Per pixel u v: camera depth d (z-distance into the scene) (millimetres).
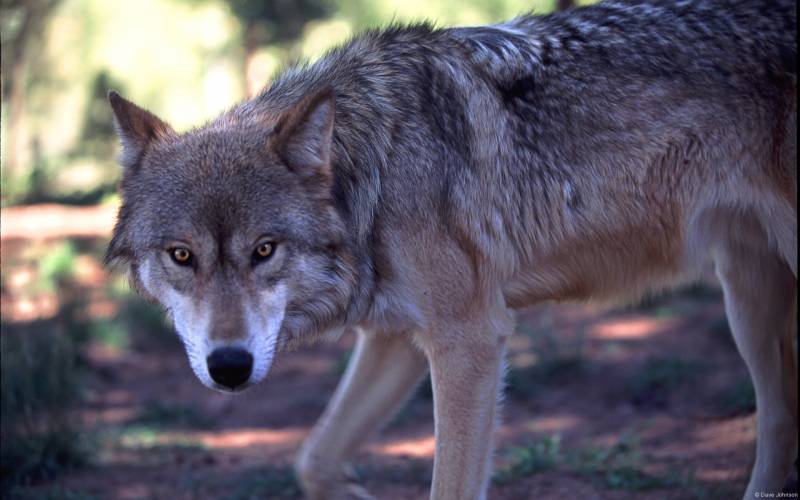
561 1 18047
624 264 8656
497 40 8508
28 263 27547
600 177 8305
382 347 8703
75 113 58594
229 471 12008
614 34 8492
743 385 12859
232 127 7969
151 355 18922
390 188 7918
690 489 10000
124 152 7934
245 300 7219
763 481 8945
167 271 7414
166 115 58656
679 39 8406
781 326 9023
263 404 15461
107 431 13430
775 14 8438
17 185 43719
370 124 8039
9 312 15938
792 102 8250
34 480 11516
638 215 8383
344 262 7742
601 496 10125
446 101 8203
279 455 12766
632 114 8273
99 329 19109
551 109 8320
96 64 55750
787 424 8953
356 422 8711
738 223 8602
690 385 14398
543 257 8438
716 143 8234
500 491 10523
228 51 57344
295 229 7430
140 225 7594
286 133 7461
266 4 49094
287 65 9094
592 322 19219
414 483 11227
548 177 8297
